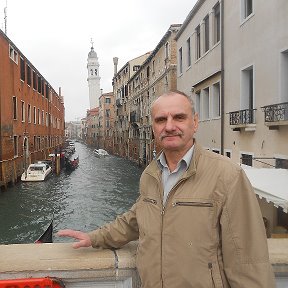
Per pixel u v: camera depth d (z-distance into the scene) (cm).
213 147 1326
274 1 831
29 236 1369
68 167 3322
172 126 157
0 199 1969
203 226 145
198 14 1477
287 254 180
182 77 1802
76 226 1498
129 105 4338
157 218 156
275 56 832
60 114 6094
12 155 2267
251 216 141
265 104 890
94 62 9719
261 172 724
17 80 2459
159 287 151
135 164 3812
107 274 181
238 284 139
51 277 176
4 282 169
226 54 1165
